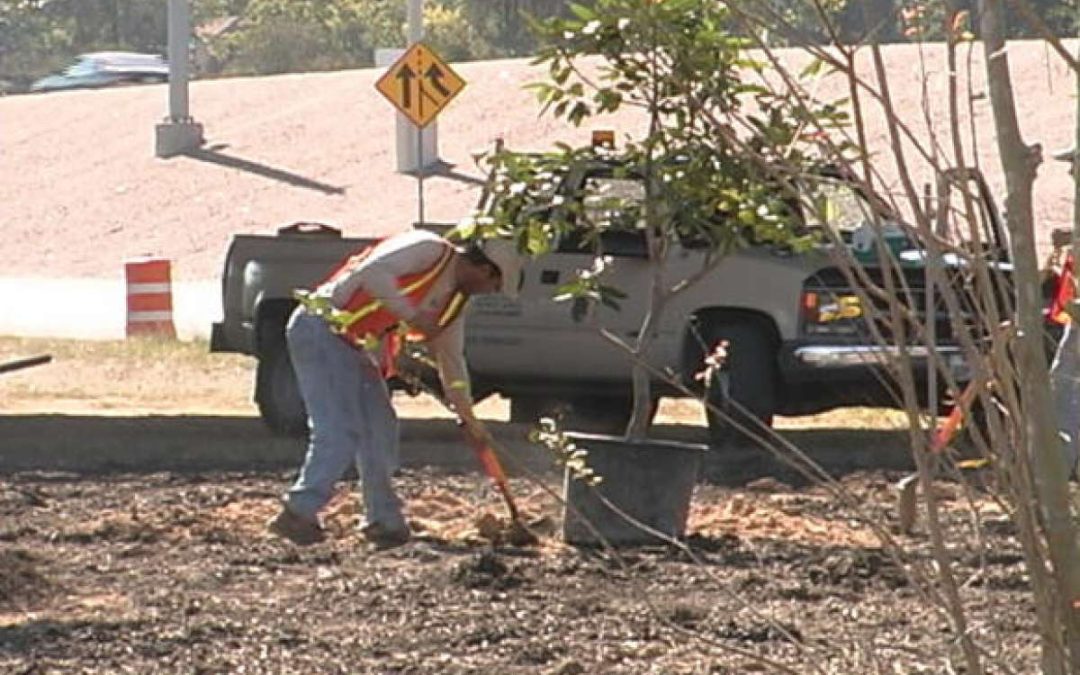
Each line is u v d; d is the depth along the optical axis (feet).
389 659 37.42
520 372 70.85
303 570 45.91
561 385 70.85
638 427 49.01
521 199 45.60
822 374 66.80
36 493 57.88
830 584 43.11
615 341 30.48
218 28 373.81
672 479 47.98
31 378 95.14
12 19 370.32
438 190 182.60
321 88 217.56
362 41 345.92
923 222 20.20
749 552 47.09
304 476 47.65
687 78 38.96
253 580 44.78
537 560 45.91
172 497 57.52
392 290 45.47
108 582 44.55
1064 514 20.20
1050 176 140.97
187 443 71.15
